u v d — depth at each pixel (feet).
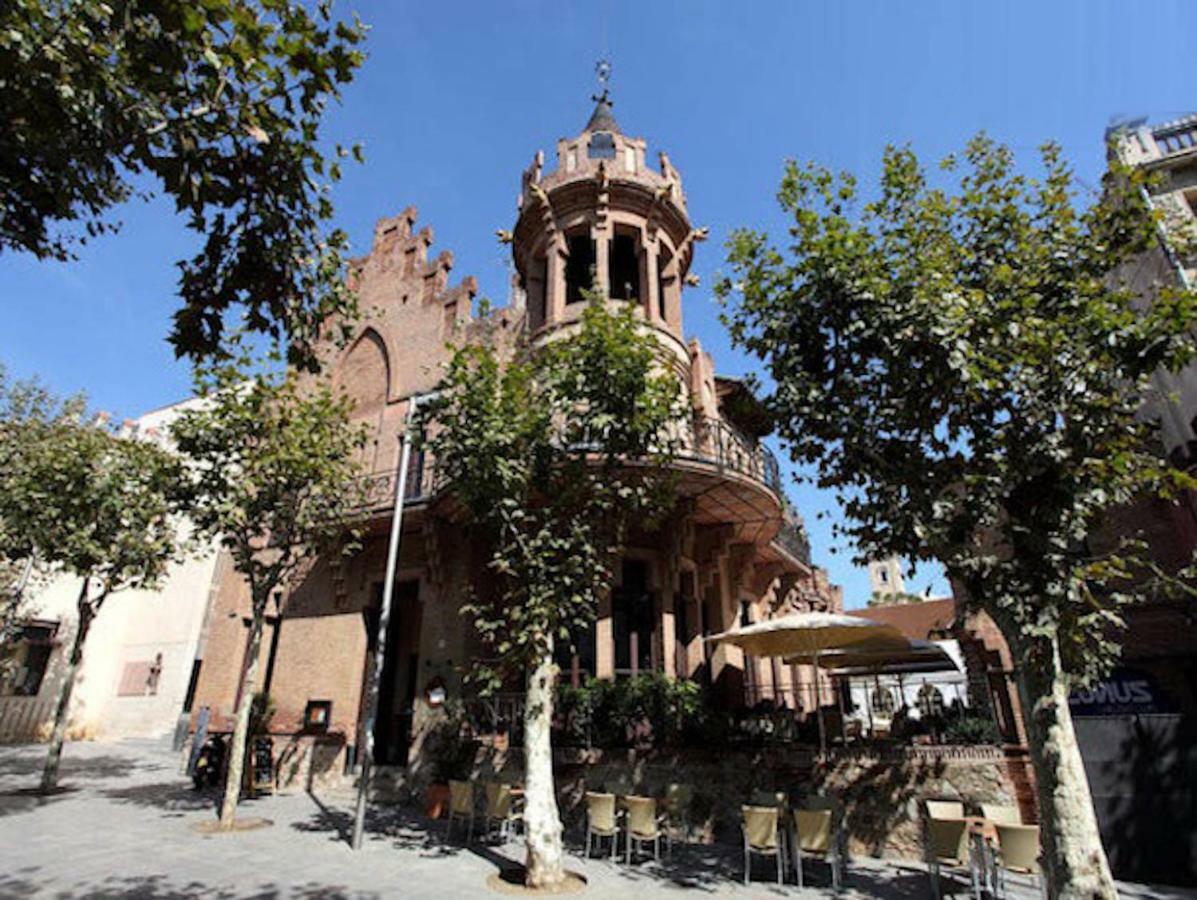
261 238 16.49
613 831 31.81
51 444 50.47
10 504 46.21
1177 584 21.58
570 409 33.83
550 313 55.36
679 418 33.50
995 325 23.18
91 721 90.17
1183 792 28.94
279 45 14.33
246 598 63.00
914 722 45.80
